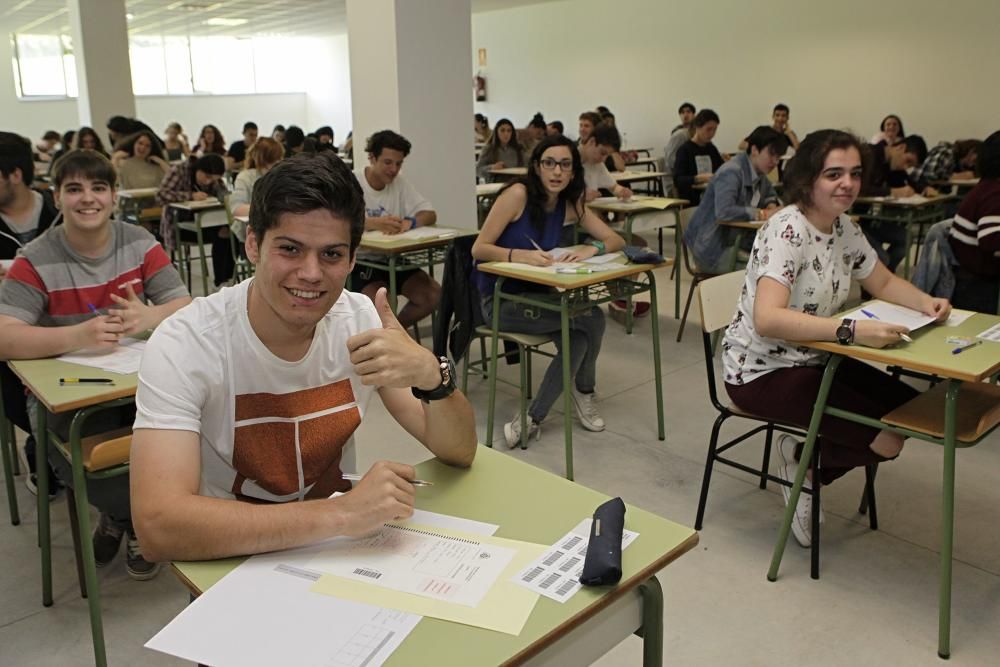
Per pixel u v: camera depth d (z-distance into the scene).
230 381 1.18
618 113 11.94
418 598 0.99
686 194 6.78
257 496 1.26
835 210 2.15
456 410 1.31
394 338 1.22
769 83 9.93
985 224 3.16
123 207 6.26
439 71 4.64
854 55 9.02
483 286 3.25
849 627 2.03
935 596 2.15
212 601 0.98
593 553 1.04
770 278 2.14
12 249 2.58
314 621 0.94
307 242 1.07
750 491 2.76
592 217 3.39
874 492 2.55
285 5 11.84
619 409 3.52
